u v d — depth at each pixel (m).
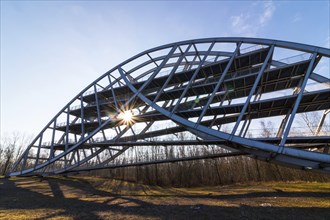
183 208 13.20
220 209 12.91
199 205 14.43
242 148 21.98
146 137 32.28
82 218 10.09
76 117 41.31
